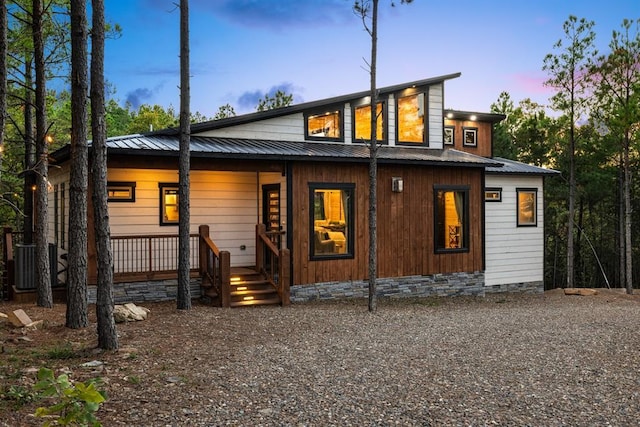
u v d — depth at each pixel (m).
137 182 12.48
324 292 12.49
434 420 4.53
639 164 24.34
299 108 13.64
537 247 17.47
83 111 8.04
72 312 8.05
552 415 4.68
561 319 9.83
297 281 12.15
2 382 5.07
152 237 11.09
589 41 18.17
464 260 14.52
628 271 17.22
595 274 28.06
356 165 12.89
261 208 13.74
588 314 10.66
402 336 8.02
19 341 7.05
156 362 6.18
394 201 13.41
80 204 8.12
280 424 4.38
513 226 17.00
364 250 13.01
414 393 5.23
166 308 10.20
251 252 13.70
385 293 13.27
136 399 4.87
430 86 15.40
